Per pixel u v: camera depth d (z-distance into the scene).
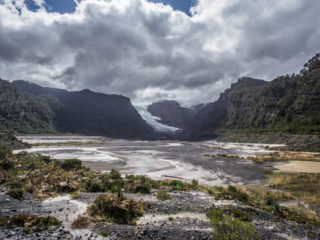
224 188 19.39
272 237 7.70
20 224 6.98
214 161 43.28
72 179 16.97
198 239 6.78
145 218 9.07
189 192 16.75
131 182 17.78
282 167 35.69
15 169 17.70
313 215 12.22
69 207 9.74
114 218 8.48
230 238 7.00
